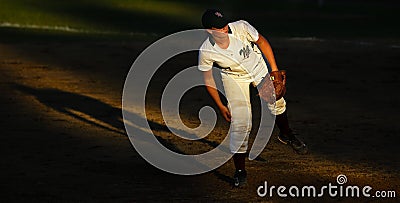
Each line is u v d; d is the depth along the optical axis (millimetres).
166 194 25531
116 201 24672
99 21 83125
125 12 91000
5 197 24953
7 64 54250
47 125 35969
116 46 63562
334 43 67188
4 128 35188
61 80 48812
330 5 111250
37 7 89562
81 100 42531
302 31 77875
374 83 48844
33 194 25312
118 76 50656
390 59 58375
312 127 36250
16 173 27766
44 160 29641
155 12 92500
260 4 108438
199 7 99750
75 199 24844
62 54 59156
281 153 31125
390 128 36188
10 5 89000
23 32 71688
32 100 42312
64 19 83125
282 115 29141
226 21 25625
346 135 34625
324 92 45625
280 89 27922
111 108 40406
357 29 80250
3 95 43625
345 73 52312
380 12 101438
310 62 56656
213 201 24844
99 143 32562
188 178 27516
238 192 25906
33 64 54562
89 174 27797
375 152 31516
